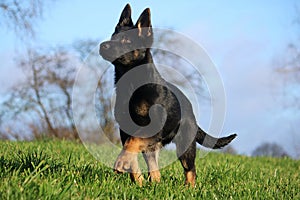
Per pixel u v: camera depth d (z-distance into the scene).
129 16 6.53
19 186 4.59
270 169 10.55
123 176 6.59
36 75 23.08
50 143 11.77
